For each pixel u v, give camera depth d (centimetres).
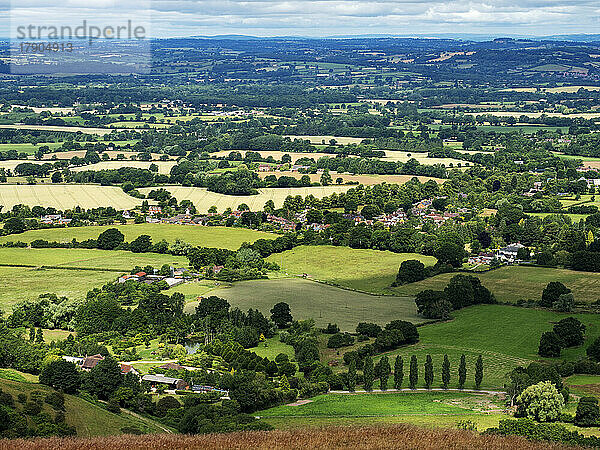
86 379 15350
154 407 15025
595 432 13175
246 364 17550
